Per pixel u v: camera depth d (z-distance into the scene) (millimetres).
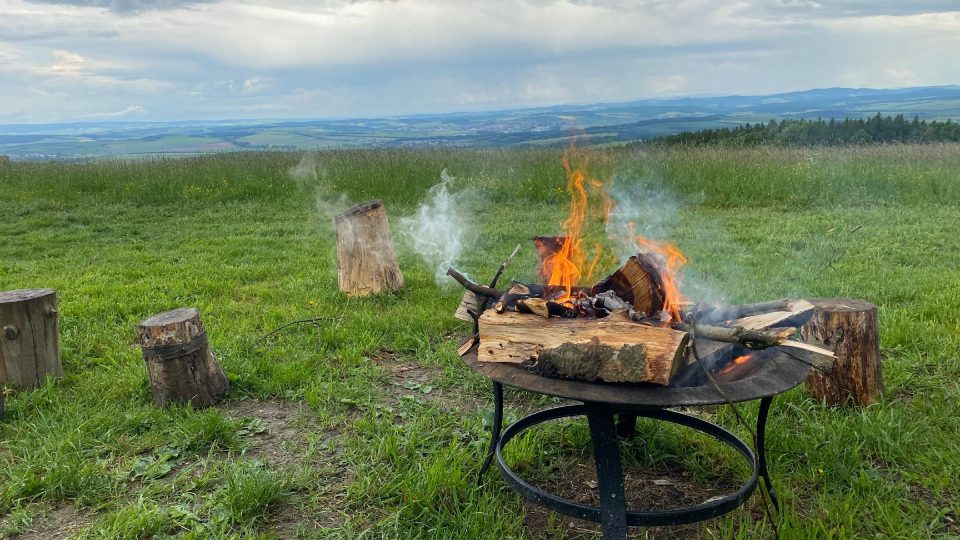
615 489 2500
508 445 3568
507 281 7254
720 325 2721
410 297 6754
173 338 4129
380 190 14461
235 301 6801
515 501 3162
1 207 13297
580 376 2381
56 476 3334
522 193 14000
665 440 3646
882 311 5633
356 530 2996
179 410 4094
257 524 3031
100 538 2908
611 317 2580
